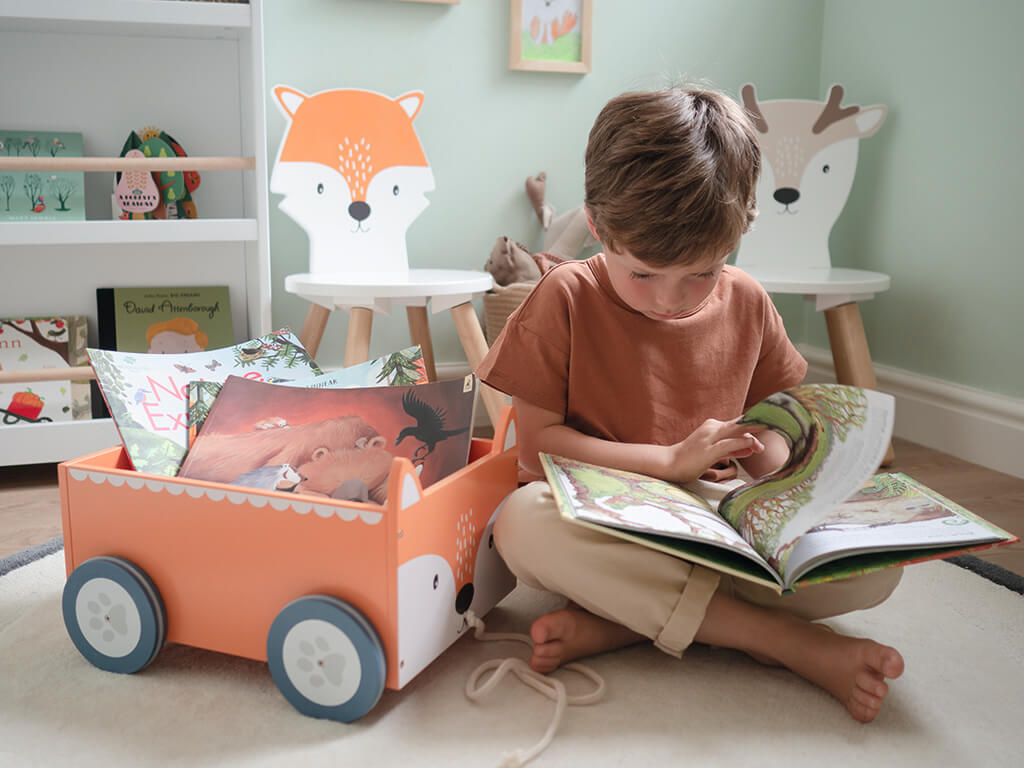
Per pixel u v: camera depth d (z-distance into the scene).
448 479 0.79
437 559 0.77
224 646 0.79
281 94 1.53
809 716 0.76
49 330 1.49
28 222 1.30
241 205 1.64
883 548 0.71
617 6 1.83
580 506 0.74
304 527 0.73
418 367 0.97
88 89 1.53
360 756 0.70
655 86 1.88
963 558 1.11
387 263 1.64
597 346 0.95
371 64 1.70
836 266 1.97
